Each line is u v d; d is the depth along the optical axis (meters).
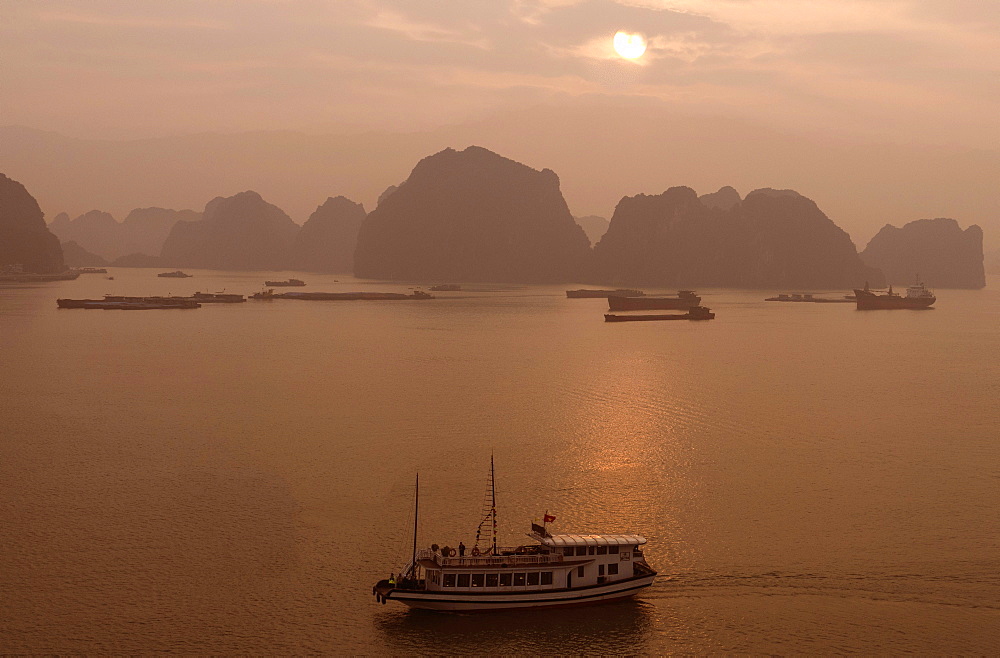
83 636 55.81
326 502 81.44
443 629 57.94
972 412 128.50
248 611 59.47
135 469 92.50
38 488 85.31
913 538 73.31
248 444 104.12
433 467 94.06
